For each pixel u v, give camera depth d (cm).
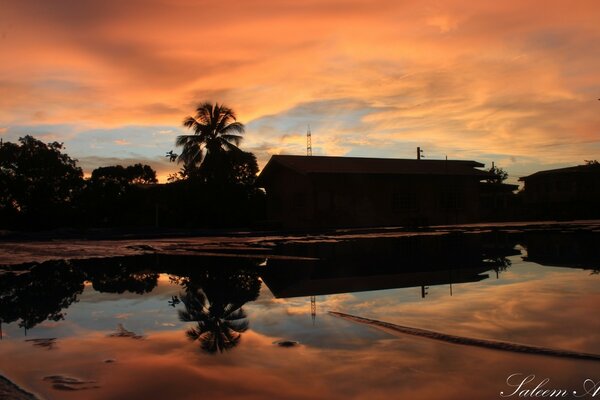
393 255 942
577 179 4309
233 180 3372
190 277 690
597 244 1154
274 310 427
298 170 2738
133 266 861
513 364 264
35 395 233
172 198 3216
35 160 3127
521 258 834
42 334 355
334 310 417
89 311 444
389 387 238
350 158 3222
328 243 1367
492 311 393
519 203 4616
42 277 715
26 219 3133
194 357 290
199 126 3409
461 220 3088
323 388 239
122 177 3422
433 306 421
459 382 242
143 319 404
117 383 249
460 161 3450
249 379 252
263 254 1055
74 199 3294
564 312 384
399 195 2948
